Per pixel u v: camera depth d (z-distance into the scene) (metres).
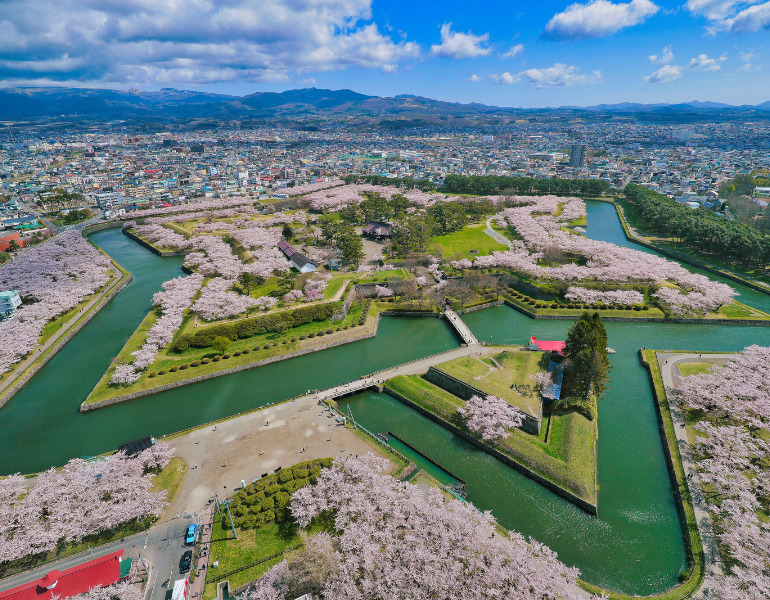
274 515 73.75
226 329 135.50
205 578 63.84
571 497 80.50
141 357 121.62
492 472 88.19
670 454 89.62
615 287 164.75
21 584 63.66
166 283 174.50
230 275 178.62
